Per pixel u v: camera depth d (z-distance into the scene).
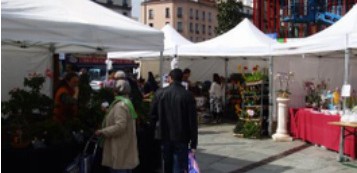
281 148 9.59
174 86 5.96
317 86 11.06
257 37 12.52
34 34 4.97
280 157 8.59
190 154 5.89
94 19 5.95
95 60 29.97
